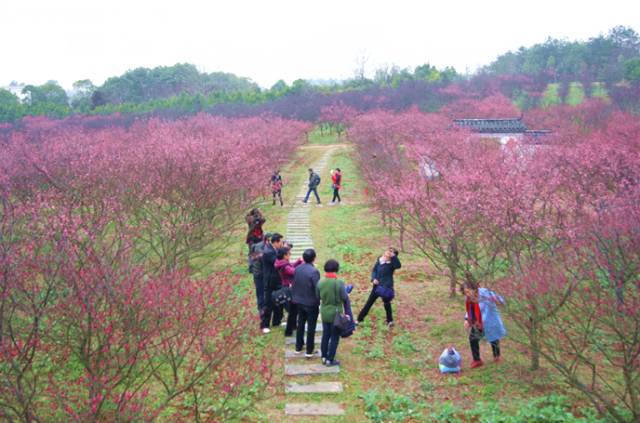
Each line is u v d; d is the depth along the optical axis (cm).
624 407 636
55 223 655
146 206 1202
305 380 744
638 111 4219
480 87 6531
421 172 1570
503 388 713
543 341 648
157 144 1518
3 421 514
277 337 888
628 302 571
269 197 2284
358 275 1225
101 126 5288
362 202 2155
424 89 6225
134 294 564
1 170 1296
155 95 8994
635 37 9619
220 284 720
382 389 724
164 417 611
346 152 3966
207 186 1155
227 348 595
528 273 669
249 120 4141
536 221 823
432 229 959
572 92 6606
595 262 606
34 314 534
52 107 6525
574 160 1414
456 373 766
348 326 774
